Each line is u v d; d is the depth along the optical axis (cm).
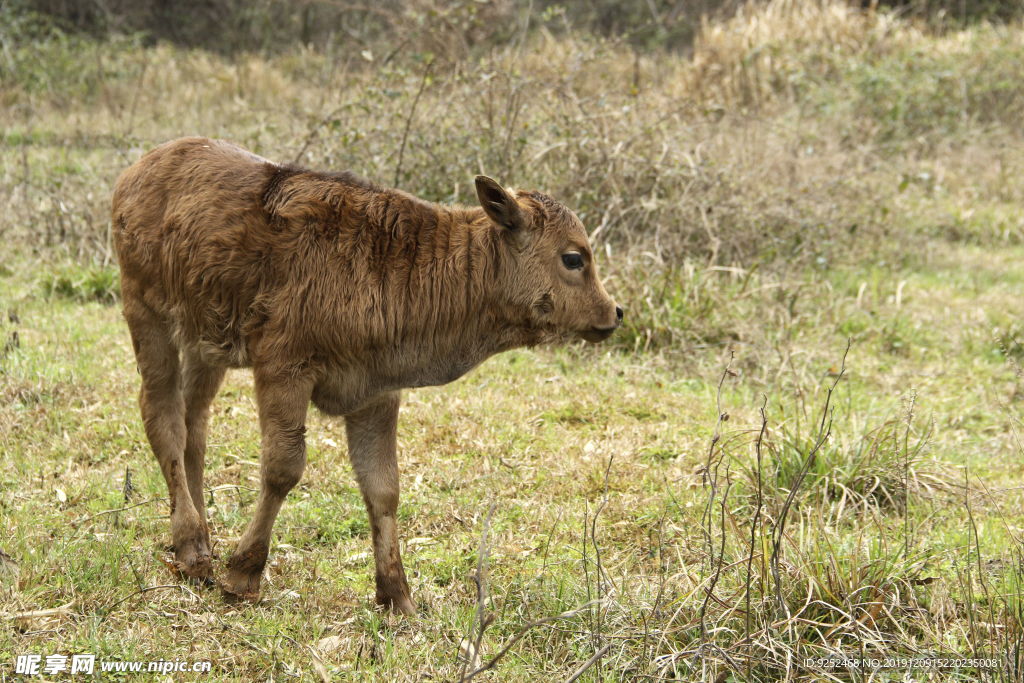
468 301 1193
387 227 1166
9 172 3142
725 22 5741
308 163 2606
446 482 1545
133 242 1250
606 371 2047
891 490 1526
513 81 2636
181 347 1250
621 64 4772
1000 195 3766
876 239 3059
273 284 1132
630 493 1536
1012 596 1163
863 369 2139
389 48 4434
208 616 1138
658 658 1031
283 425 1130
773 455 1523
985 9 6269
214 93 4909
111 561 1219
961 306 2598
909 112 4191
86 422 1652
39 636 1069
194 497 1303
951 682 1050
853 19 4925
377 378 1173
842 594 1162
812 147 3259
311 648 1027
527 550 1355
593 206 2517
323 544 1371
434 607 1203
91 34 6284
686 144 2877
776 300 2375
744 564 1209
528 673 1069
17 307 2205
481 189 1163
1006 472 1653
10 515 1335
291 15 6919
